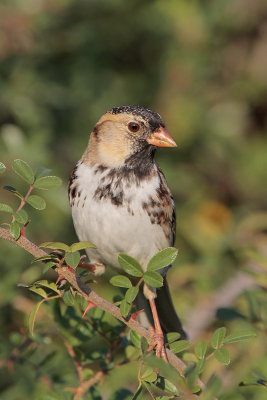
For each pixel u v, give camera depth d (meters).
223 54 12.84
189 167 12.80
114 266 7.87
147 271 5.54
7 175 10.28
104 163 7.65
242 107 13.28
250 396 7.21
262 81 13.13
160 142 7.61
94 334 6.77
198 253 11.33
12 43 11.15
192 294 9.84
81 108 11.41
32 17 11.29
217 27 12.41
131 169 7.61
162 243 7.68
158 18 12.12
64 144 11.18
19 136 10.48
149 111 7.76
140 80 12.25
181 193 12.30
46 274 8.91
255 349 7.87
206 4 12.38
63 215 10.54
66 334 6.72
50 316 6.79
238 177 13.16
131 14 12.02
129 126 7.62
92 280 5.91
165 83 12.41
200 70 12.47
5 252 9.53
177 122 12.52
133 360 6.64
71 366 7.61
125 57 12.26
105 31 11.91
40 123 10.86
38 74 11.20
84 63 11.65
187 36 12.36
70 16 11.79
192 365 5.49
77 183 7.67
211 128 12.91
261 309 7.96
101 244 7.58
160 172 7.88
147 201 7.49
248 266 10.21
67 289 5.91
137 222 7.44
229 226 11.98
